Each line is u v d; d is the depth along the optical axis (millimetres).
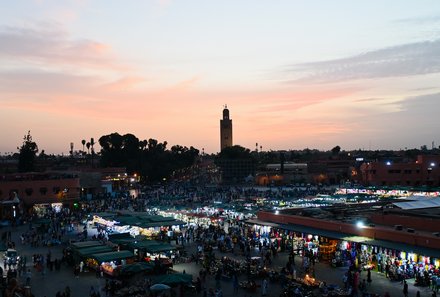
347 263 42719
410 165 136500
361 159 191625
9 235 62000
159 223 58469
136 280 39312
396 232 39250
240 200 98438
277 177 173625
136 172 177625
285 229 49375
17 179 93125
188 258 47656
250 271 40844
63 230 65625
